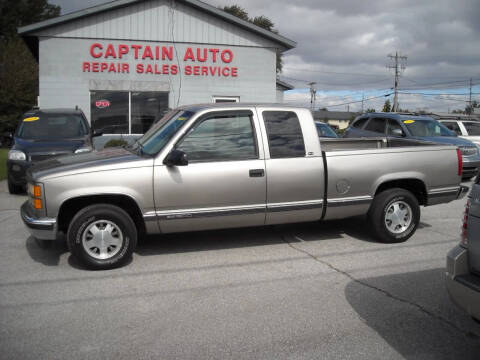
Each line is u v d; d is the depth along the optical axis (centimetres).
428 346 361
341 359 340
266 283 486
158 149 543
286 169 566
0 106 2817
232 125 557
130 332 378
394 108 5012
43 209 502
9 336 370
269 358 340
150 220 529
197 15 1544
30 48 1641
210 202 542
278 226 716
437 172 637
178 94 1563
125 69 1515
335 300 443
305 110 589
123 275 509
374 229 622
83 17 1466
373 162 603
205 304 433
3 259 562
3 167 1478
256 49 1602
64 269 527
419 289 471
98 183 508
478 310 317
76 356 340
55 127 1091
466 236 340
